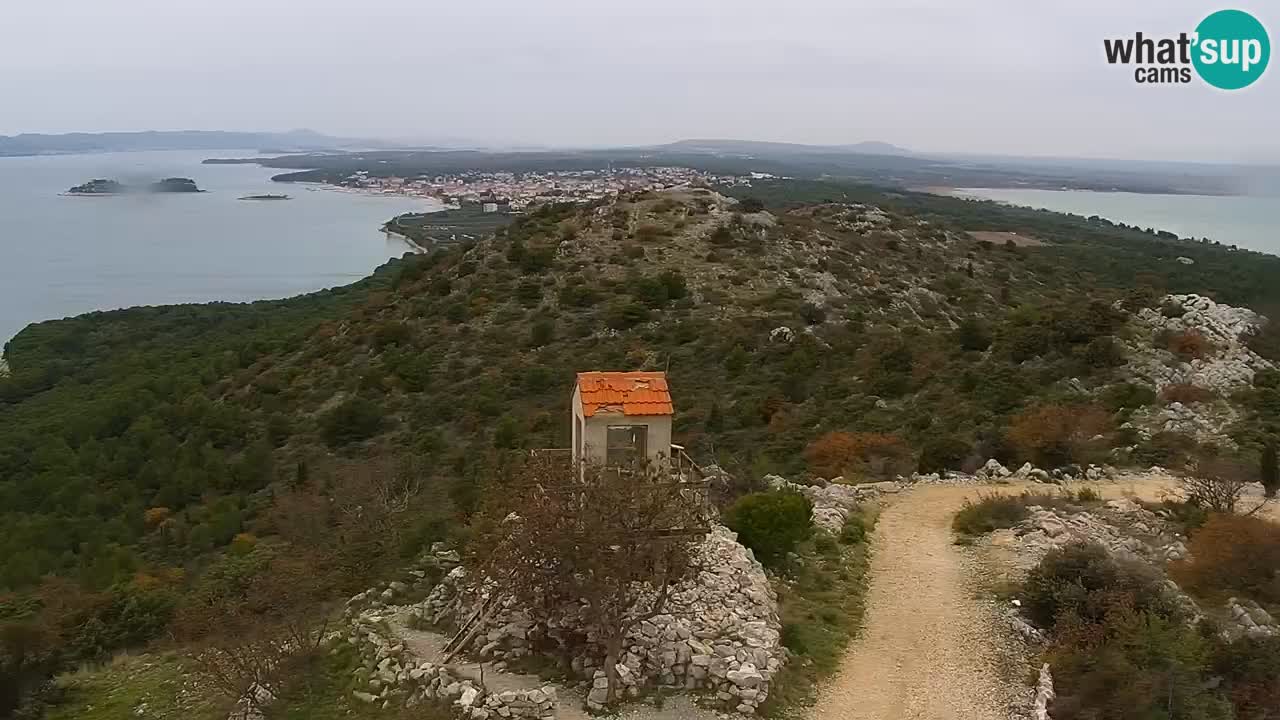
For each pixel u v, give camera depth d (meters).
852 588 23.47
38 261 192.50
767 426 45.62
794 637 19.72
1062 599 21.02
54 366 89.19
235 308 116.62
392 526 32.38
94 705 22.20
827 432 42.31
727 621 19.05
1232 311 48.75
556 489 17.72
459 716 16.75
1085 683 17.62
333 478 43.44
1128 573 21.86
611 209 87.94
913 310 73.06
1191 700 16.83
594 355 57.72
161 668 24.30
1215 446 34.97
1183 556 25.17
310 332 76.88
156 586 32.28
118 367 84.88
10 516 46.81
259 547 35.88
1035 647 20.20
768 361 55.72
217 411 58.09
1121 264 109.69
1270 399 38.62
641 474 18.50
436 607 22.31
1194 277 98.81
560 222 87.06
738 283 70.88
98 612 29.16
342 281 169.00
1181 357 43.53
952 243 104.75
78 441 60.12
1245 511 28.08
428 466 43.56
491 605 19.94
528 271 73.06
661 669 17.59
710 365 56.12
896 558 25.88
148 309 117.44
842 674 19.05
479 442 46.00
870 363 53.25
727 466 36.84
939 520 29.25
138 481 49.50
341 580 27.69
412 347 62.72
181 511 45.81
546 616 18.78
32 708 22.20
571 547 16.81
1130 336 46.31
